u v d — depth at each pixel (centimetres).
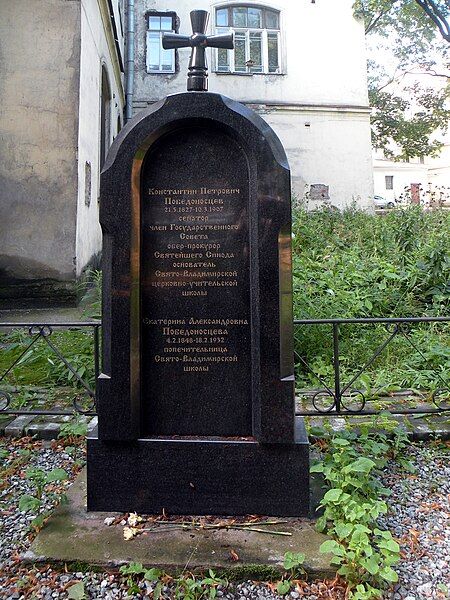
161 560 199
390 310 546
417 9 1756
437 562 210
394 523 239
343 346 461
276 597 188
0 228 653
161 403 242
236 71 1489
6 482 280
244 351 241
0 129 655
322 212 1136
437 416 352
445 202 1243
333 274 584
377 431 327
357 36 1521
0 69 657
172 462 232
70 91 664
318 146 1492
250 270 238
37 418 354
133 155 233
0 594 190
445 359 429
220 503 232
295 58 1498
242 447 230
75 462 301
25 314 623
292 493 229
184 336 242
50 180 659
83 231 713
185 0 1480
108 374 233
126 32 1443
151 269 241
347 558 192
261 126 233
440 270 587
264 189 230
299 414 343
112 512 234
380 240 763
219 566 196
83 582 194
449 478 283
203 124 237
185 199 240
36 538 214
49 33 666
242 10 1505
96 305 578
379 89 2011
